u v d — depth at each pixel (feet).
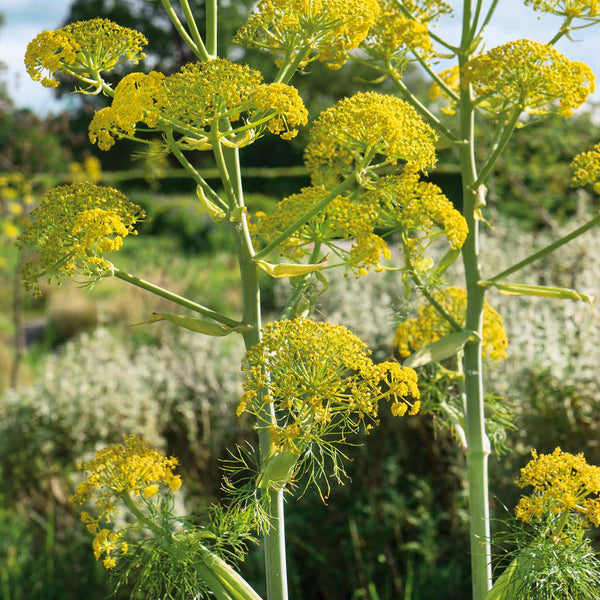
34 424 12.62
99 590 10.83
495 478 10.71
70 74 5.05
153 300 23.93
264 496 4.99
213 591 5.12
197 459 12.39
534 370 10.80
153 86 4.55
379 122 5.05
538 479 5.06
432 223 5.98
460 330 6.62
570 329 11.68
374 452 11.83
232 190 5.15
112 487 5.14
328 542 11.15
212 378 12.63
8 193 24.02
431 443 11.77
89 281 4.87
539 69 5.47
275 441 4.65
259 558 10.65
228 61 4.60
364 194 5.69
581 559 5.01
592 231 16.84
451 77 7.55
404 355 7.70
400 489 11.84
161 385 13.39
